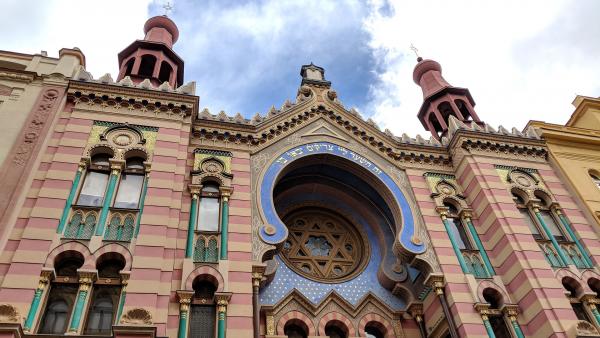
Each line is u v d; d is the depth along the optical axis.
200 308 14.70
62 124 17.59
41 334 11.80
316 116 22.56
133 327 12.10
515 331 16.36
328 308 18.38
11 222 14.00
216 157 19.31
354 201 22.06
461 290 17.19
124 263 14.23
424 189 20.83
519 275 17.48
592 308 17.00
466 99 27.42
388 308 18.88
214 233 16.52
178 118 19.00
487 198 19.83
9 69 18.64
